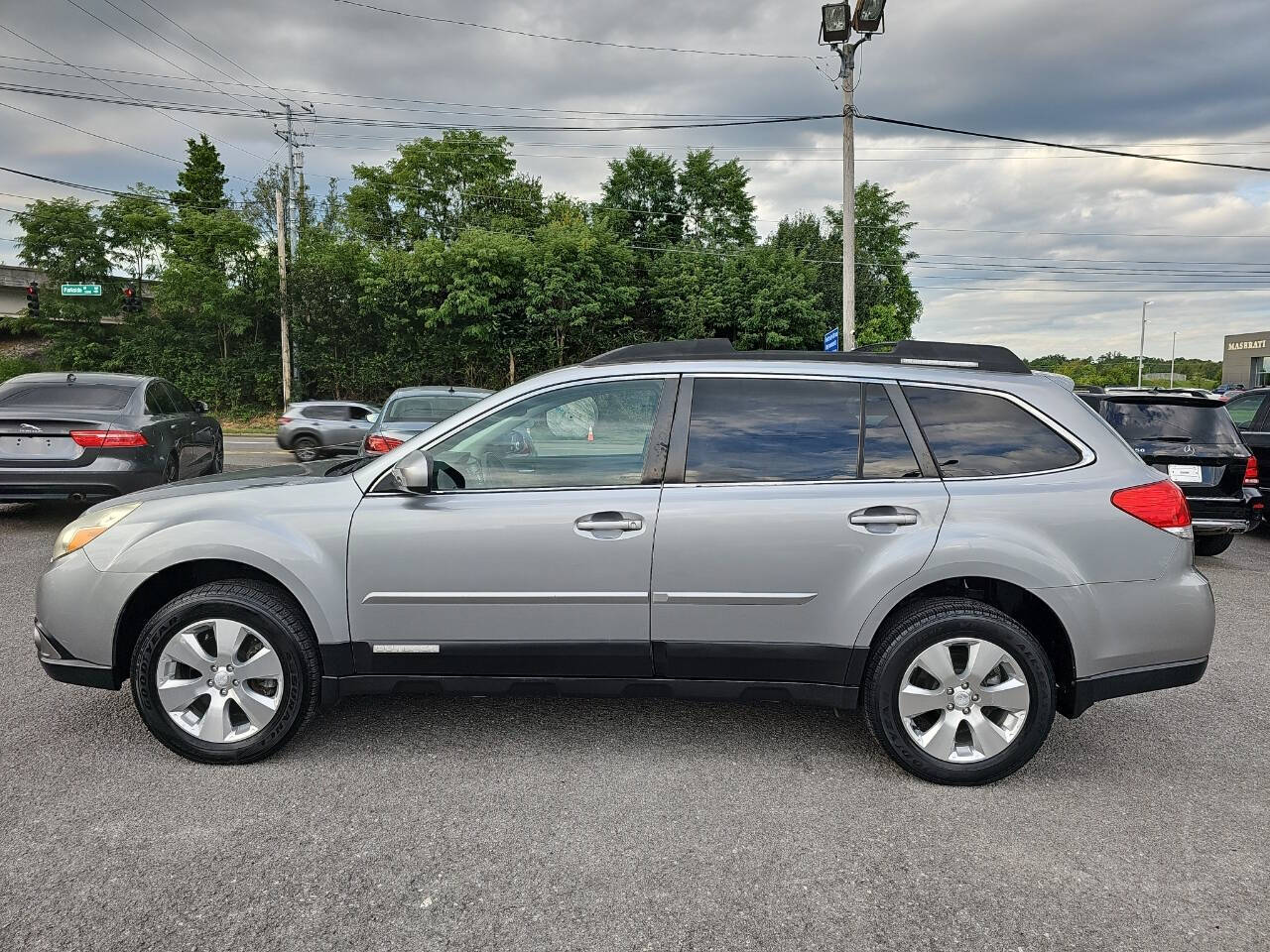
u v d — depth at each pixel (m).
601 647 3.28
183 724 3.32
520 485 3.35
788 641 3.24
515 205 37.34
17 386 8.25
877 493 3.22
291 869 2.62
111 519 3.41
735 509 3.21
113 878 2.56
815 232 38.25
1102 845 2.82
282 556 3.26
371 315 32.09
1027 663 3.13
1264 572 7.59
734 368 3.42
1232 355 54.06
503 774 3.31
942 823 2.96
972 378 3.41
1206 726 3.92
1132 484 3.22
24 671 4.40
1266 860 2.74
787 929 2.34
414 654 3.32
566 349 32.53
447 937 2.29
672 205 39.31
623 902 2.46
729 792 3.18
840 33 18.38
